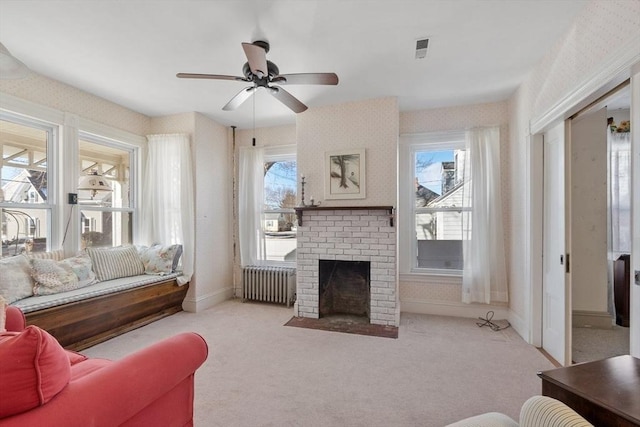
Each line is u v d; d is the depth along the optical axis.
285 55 2.55
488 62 2.67
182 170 3.89
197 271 3.94
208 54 2.54
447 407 1.88
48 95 2.96
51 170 3.08
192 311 3.88
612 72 1.65
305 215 3.70
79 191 3.32
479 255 3.48
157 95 3.39
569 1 1.91
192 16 2.05
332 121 3.62
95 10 1.98
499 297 3.47
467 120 3.66
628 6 1.53
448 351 2.68
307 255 3.68
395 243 3.37
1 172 2.76
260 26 2.16
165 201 3.96
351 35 2.28
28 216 2.92
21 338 0.88
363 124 3.50
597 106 2.07
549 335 2.64
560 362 2.45
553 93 2.39
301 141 3.74
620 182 3.47
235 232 4.69
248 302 4.34
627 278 3.31
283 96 2.57
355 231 3.50
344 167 3.56
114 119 3.62
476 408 1.87
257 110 3.88
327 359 2.53
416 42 2.37
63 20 2.08
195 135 3.93
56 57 2.58
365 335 3.06
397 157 3.42
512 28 2.19
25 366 0.86
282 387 2.11
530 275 2.82
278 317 3.65
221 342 2.89
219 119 4.25
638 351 1.53
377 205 3.44
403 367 2.39
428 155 3.91
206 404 1.91
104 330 2.93
